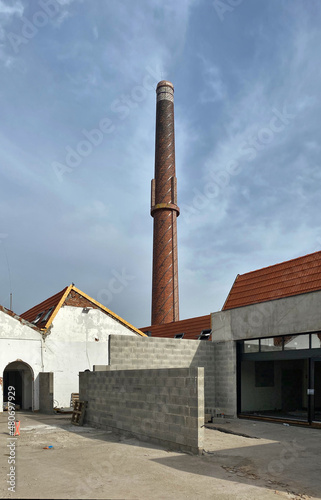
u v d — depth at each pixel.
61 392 21.44
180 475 7.15
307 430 13.17
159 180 43.72
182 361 17.38
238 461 8.39
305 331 14.24
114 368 15.77
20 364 22.12
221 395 17.58
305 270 16.09
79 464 7.88
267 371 19.44
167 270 41.22
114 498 5.85
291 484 6.81
